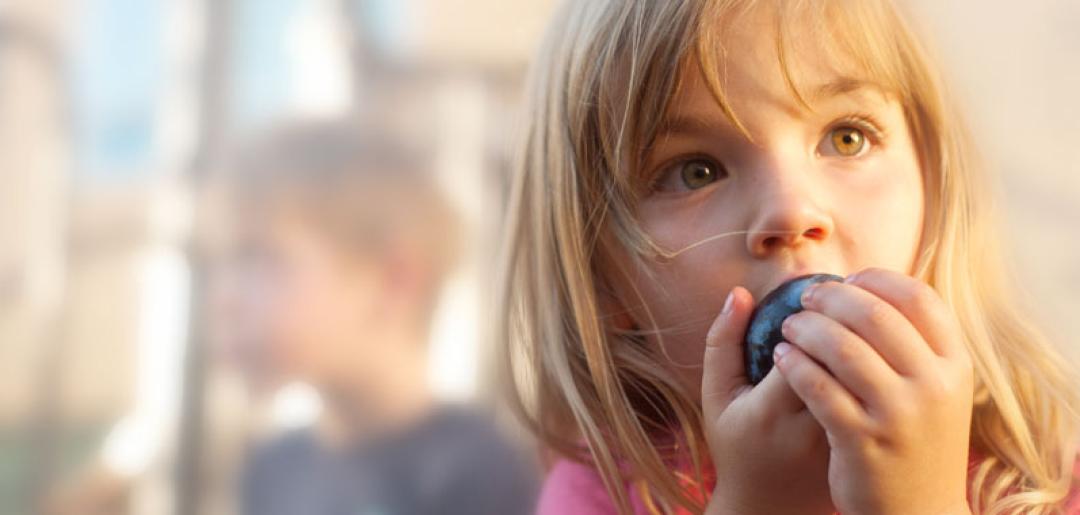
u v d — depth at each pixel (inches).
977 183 28.3
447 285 37.8
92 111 38.1
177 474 37.4
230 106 38.1
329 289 37.7
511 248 29.5
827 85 24.9
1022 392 27.4
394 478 37.3
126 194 38.0
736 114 24.6
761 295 24.3
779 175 24.5
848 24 25.3
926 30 27.7
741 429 23.4
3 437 37.1
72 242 37.8
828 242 24.5
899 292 23.0
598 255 26.6
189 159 38.0
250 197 37.9
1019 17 37.4
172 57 38.3
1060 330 31.9
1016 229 36.5
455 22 38.0
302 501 37.2
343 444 37.5
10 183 37.6
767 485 23.3
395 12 38.2
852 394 22.5
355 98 38.2
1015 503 25.4
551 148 27.5
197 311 37.7
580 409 27.2
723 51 24.7
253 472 37.4
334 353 37.6
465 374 37.6
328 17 38.3
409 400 37.7
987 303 28.0
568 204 26.9
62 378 37.5
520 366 29.5
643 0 25.8
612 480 26.7
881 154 25.3
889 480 22.4
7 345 37.4
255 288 37.7
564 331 27.6
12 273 37.5
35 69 37.9
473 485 37.1
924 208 26.6
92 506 37.1
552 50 28.2
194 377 37.6
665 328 25.3
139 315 37.7
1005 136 37.1
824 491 23.3
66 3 38.0
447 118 38.0
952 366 22.6
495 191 37.5
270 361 37.6
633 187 25.4
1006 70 37.2
